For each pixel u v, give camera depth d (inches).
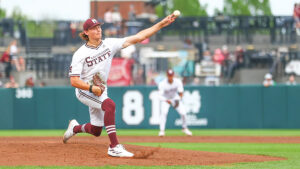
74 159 973.8
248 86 2578.7
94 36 979.3
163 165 919.7
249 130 2529.5
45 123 2591.0
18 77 2967.5
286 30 3134.8
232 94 2586.1
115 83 2807.6
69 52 3122.5
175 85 2062.0
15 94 2600.9
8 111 2593.5
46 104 2591.0
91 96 1017.5
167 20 1011.3
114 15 3494.1
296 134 2226.9
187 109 2591.0
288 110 2566.4
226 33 3149.6
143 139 1911.9
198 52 3051.2
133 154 1010.7
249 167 950.4
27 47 3191.4
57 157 994.1
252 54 3006.9
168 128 2588.6
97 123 1092.5
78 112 2578.7
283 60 2992.1
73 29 3161.9
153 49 3058.6
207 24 3147.1
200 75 2950.3
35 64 3056.1
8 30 3270.2
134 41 1011.9
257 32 3164.4
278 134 2229.3
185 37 3154.5
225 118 2588.6
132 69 2871.6
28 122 2596.0
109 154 1009.5
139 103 2586.1
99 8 4153.5
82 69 995.9
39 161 947.3
